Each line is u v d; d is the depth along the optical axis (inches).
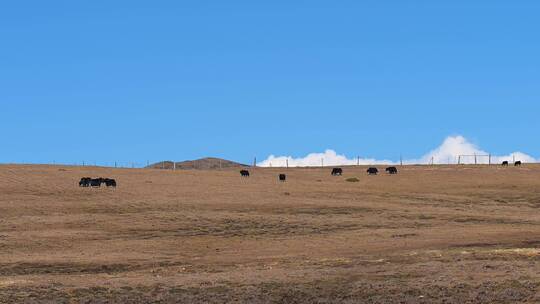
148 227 2687.0
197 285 1568.7
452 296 1396.4
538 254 1742.1
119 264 2023.9
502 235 2405.3
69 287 1572.3
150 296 1488.7
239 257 2105.1
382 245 2253.9
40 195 3403.1
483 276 1528.1
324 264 1788.9
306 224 2760.8
